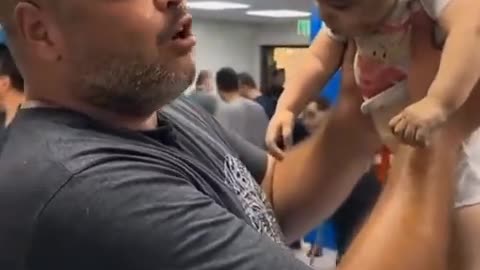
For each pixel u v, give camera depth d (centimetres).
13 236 89
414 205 88
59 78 99
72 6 95
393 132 93
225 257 86
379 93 110
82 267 86
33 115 98
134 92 98
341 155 124
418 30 102
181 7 99
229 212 94
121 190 87
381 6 100
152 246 85
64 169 88
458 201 109
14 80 227
